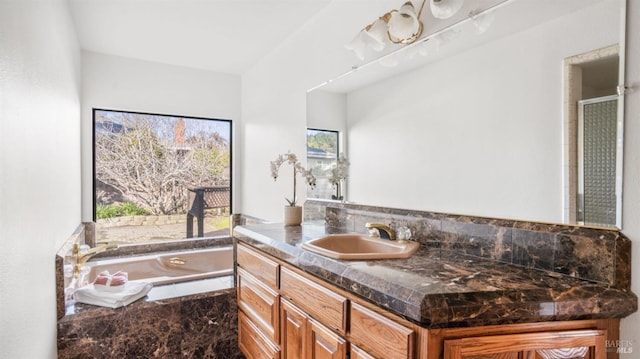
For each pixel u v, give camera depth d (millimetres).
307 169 2430
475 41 1360
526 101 1190
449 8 1357
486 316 843
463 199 1416
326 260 1246
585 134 1039
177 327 1988
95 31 2531
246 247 2002
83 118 2895
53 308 1558
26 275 1061
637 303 911
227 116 3586
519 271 1096
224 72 3547
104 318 1788
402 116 1690
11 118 937
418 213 1590
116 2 2113
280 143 2820
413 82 1627
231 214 3660
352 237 1724
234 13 2281
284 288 1543
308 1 2160
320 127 2285
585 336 893
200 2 2137
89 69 2920
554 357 880
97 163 3043
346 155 2043
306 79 2441
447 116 1477
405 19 1563
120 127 3150
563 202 1088
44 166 1368
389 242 1550
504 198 1263
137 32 2557
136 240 3225
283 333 1554
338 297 1169
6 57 903
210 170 3590
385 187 1785
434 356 847
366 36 1743
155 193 3320
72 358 1708
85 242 2881
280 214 2816
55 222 1623
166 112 3271
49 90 1504
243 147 3598
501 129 1271
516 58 1222
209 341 2076
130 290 1968
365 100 1902
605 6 995
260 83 3193
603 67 1000
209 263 3166
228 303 2141
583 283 971
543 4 1145
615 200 971
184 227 3459
